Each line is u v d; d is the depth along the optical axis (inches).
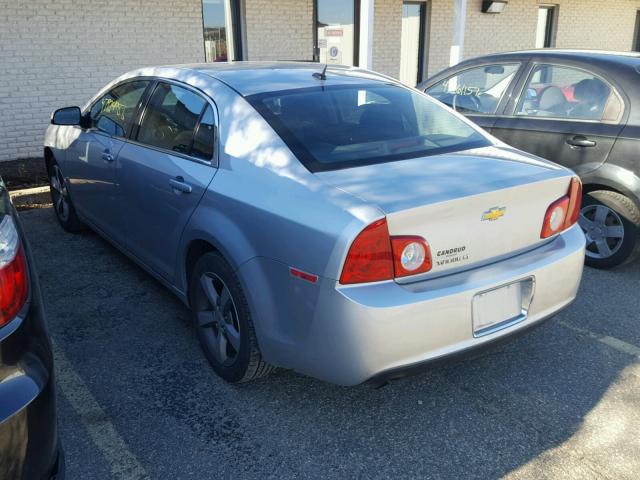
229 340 116.6
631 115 167.0
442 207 93.3
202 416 110.6
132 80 161.0
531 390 119.6
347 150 112.0
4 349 70.1
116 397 116.2
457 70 220.1
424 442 104.4
